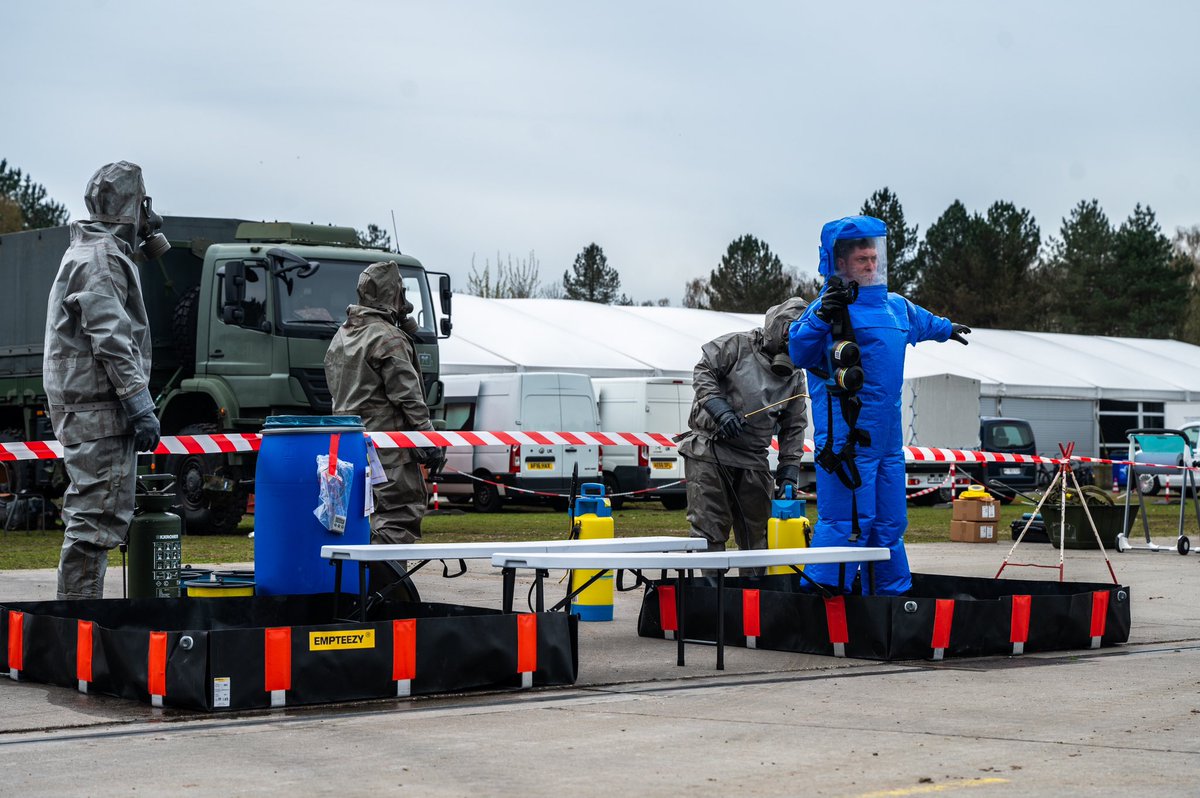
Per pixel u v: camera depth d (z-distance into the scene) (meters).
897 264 73.50
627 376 33.72
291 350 16.98
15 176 81.94
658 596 8.03
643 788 4.33
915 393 30.05
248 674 5.67
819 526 7.95
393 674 5.95
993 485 17.58
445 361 31.28
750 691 6.18
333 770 4.60
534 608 9.16
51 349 7.40
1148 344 52.09
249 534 18.67
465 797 4.23
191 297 18.06
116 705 5.79
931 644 7.11
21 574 11.59
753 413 8.80
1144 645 7.75
